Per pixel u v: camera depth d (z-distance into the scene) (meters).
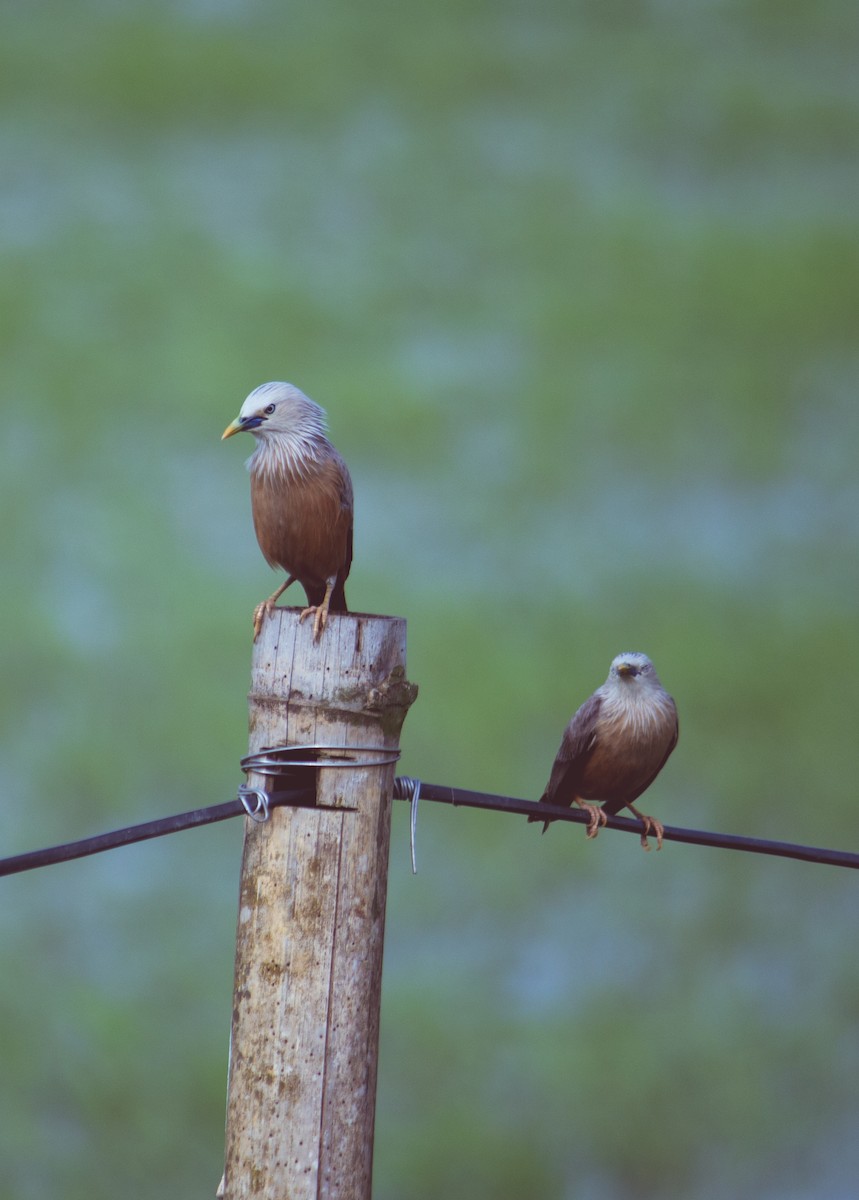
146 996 12.94
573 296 29.19
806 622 19.56
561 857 14.96
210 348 27.19
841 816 16.31
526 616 19.53
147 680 18.20
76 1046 12.26
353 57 39.66
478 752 16.84
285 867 4.17
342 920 4.16
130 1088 11.93
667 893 14.59
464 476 23.42
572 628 19.25
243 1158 4.16
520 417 25.33
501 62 40.53
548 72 40.12
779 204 34.69
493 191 34.34
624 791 6.63
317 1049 4.15
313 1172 4.13
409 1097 11.92
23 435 24.52
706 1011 12.88
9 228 31.53
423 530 21.84
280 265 30.38
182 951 13.59
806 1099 12.02
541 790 16.31
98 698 17.69
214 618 19.39
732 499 23.33
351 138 35.97
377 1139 11.45
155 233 31.41
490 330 28.47
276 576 20.67
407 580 20.34
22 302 28.19
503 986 13.20
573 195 34.34
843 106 39.00
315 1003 4.15
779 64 41.47
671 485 23.66
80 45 38.00
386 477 23.44
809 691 18.30
